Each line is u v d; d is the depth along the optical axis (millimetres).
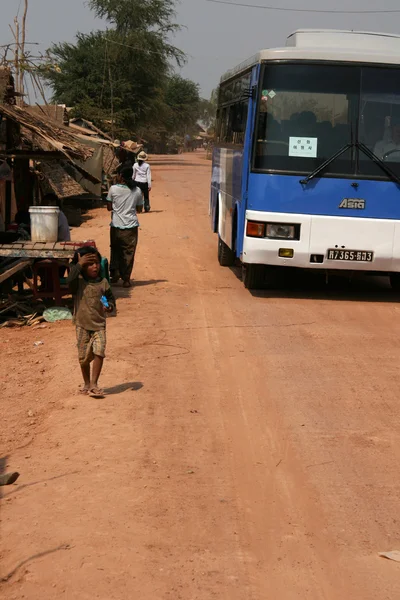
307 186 11312
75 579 4242
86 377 7566
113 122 57000
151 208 26922
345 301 12031
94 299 7344
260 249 11430
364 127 11320
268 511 5152
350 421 6871
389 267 11492
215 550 4598
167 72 65062
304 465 5926
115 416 6945
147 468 5824
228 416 6965
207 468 5844
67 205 25516
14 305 10977
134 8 62375
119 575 4281
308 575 4332
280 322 10469
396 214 11391
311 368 8414
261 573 4348
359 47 11773
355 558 4535
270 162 11320
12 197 15945
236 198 12820
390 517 5078
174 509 5137
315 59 11242
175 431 6590
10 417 7180
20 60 13422
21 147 16172
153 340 9484
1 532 4840
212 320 10531
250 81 11977
